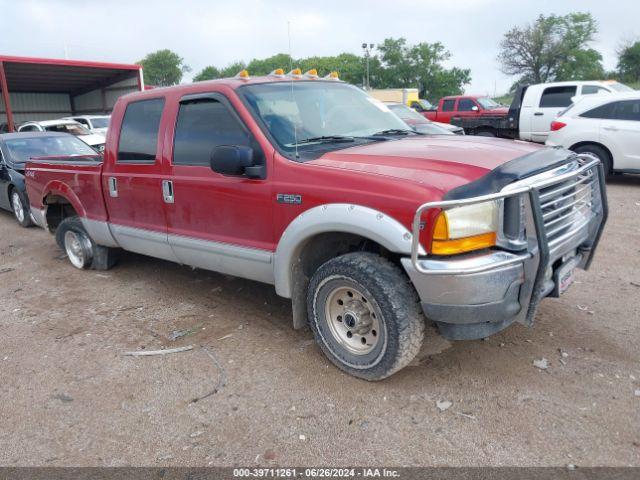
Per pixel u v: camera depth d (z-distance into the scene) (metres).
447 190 2.95
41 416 3.32
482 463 2.72
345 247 3.76
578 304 4.54
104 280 5.80
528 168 3.17
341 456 2.83
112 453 2.95
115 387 3.60
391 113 4.90
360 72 77.94
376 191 3.15
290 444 2.95
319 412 3.21
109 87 28.59
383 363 3.30
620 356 3.67
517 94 14.18
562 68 58.28
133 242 5.10
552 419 3.03
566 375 3.46
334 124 4.25
